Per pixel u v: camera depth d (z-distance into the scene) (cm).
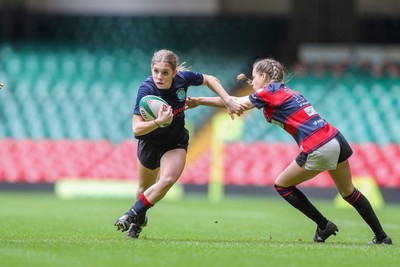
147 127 2666
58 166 8475
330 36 11162
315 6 11175
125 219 2797
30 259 2133
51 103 9844
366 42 12225
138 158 2912
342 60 11100
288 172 2869
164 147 2853
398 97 9888
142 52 11688
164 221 4462
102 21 12169
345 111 9612
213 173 7675
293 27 11256
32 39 12056
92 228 3778
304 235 3566
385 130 9294
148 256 2231
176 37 12000
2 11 12019
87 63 11044
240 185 8219
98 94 10062
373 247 2680
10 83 10350
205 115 9600
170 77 2769
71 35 12069
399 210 6425
